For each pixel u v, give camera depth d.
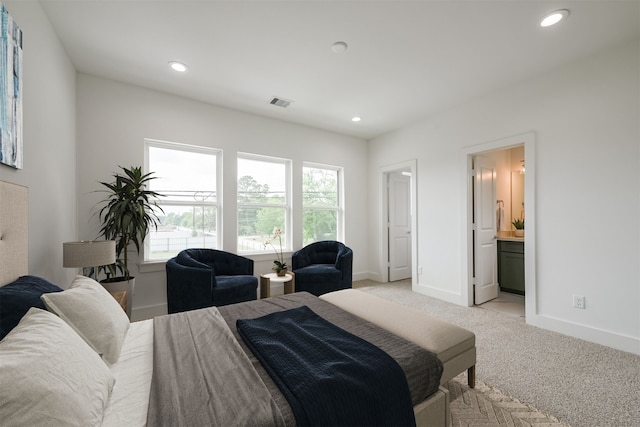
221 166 3.57
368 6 1.86
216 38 2.21
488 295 3.58
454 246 3.52
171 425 0.80
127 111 2.96
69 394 0.80
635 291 2.18
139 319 2.98
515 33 2.13
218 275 3.27
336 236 4.75
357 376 1.05
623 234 2.24
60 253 2.17
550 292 2.63
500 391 1.68
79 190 2.72
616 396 1.63
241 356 1.20
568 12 1.89
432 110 3.63
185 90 3.11
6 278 1.28
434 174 3.79
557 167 2.60
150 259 3.16
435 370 1.25
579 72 2.47
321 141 4.42
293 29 2.10
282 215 4.14
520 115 2.87
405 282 4.68
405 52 2.38
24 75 1.58
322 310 1.83
